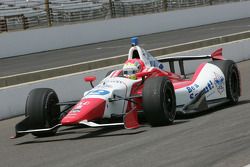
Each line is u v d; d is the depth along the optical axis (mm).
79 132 32562
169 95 31172
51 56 103500
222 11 161625
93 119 29047
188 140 26188
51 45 117938
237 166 20641
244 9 169750
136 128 29812
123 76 32969
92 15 137875
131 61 32906
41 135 32281
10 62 98875
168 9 156375
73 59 93938
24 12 131875
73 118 27969
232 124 29406
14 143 31406
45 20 126500
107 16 141375
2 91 44156
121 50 102875
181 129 29312
